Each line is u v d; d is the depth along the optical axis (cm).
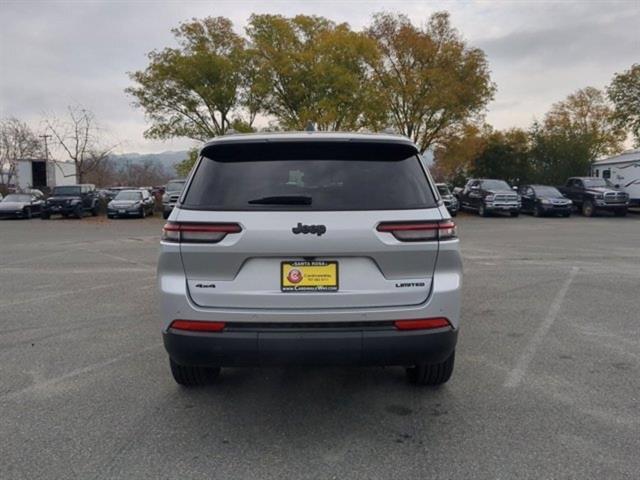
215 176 355
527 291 811
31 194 3147
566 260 1145
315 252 331
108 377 461
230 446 340
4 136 4872
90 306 724
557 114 4688
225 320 336
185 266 341
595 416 379
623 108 3231
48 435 354
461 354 517
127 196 2998
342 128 2802
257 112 3133
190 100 3091
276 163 355
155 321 645
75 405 403
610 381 446
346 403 406
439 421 374
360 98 2792
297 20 3052
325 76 2783
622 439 344
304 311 334
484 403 403
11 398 416
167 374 468
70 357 513
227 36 3100
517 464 314
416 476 303
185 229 339
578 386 435
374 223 333
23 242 1623
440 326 343
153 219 2831
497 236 1727
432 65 3070
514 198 2789
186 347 340
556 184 3816
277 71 2909
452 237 348
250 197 342
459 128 3209
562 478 299
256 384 445
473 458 322
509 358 505
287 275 335
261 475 306
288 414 388
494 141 3950
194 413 389
